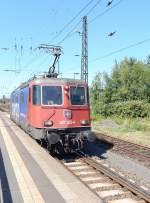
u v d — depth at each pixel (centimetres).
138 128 3006
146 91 5209
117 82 5256
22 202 946
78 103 1733
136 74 5312
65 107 1703
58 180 1170
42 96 1702
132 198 1015
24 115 2248
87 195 1009
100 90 5097
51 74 1880
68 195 1008
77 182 1148
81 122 1727
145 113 4116
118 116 4175
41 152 1703
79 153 1767
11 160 1489
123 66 5525
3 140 2142
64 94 1716
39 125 1691
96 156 1714
